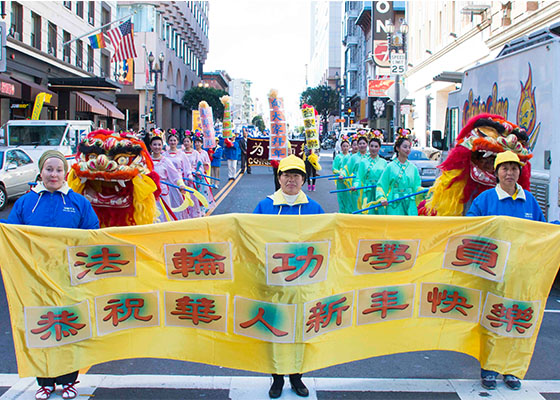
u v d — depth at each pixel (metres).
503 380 4.73
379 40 43.12
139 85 60.66
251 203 15.91
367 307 4.52
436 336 4.69
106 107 38.44
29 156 15.66
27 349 4.21
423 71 39.00
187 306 4.41
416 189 8.52
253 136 27.55
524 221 4.60
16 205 4.63
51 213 4.58
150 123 37.84
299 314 4.28
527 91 8.07
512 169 5.12
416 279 4.61
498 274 4.61
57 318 4.24
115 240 4.30
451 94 11.50
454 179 7.18
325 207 15.84
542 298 4.62
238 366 4.38
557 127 7.37
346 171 12.15
